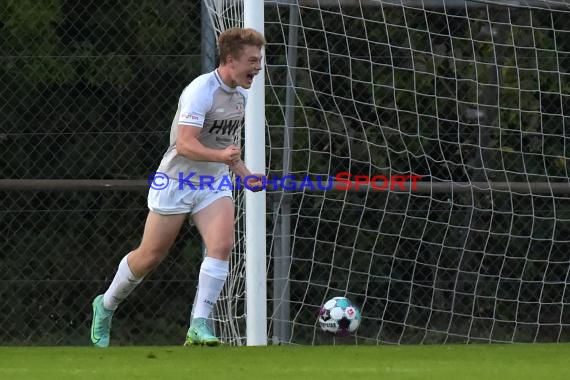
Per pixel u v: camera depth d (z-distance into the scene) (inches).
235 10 967.6
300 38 1109.7
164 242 781.9
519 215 1098.1
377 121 1097.4
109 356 652.7
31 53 1151.0
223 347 751.1
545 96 1136.2
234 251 979.9
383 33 1111.0
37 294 1148.5
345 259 1145.4
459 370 558.9
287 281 1036.5
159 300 1152.8
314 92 1057.5
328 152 1076.5
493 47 1082.1
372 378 514.9
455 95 1093.1
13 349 726.5
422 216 1141.7
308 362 609.3
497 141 1122.7
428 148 1125.1
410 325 1104.2
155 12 1152.2
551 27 1110.4
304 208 1133.1
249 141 906.7
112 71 1151.0
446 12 1077.1
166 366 580.4
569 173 1145.4
